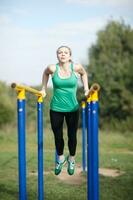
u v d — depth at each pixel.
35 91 7.23
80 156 17.34
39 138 7.93
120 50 39.16
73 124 7.57
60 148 7.82
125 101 37.12
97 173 6.11
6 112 31.72
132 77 37.53
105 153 19.41
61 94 7.36
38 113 7.84
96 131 6.10
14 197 9.80
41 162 8.02
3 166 14.63
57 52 7.25
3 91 32.94
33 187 10.85
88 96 6.45
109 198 9.66
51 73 7.45
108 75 37.91
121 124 36.66
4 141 24.80
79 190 10.48
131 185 11.09
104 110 37.56
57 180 11.84
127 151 21.11
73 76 7.26
